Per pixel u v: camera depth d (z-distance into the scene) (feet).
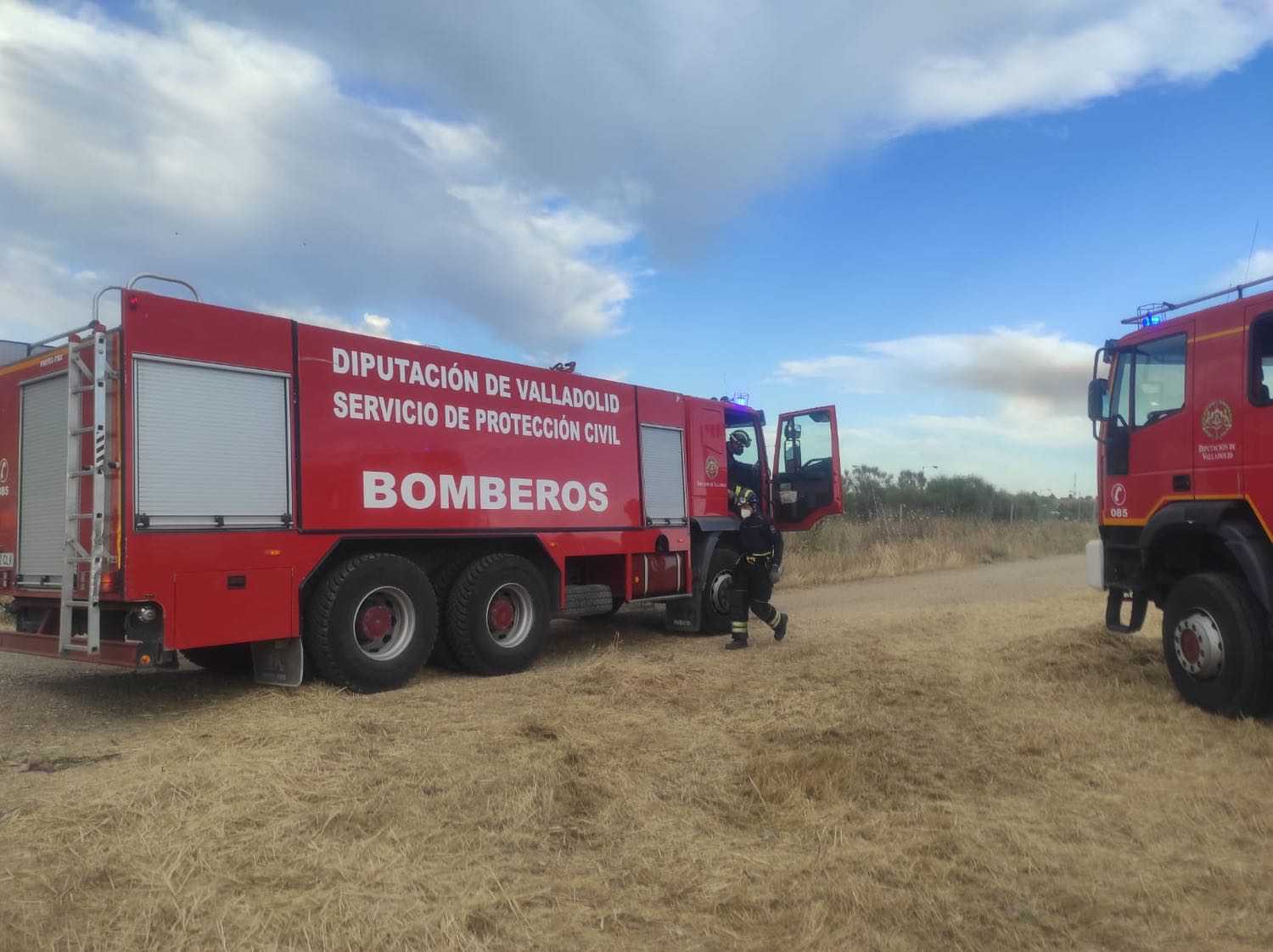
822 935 11.14
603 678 23.85
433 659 28.37
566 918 11.40
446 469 26.16
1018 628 33.22
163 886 11.55
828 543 70.79
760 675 24.67
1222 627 21.30
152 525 19.92
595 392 31.53
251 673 26.86
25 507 23.12
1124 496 24.98
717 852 13.42
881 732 19.01
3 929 10.56
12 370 23.66
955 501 106.83
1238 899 12.25
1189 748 18.89
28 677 26.12
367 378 24.34
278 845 12.73
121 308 19.84
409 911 11.23
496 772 16.03
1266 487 20.40
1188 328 22.85
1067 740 19.11
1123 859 13.47
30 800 14.61
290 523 22.36
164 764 16.11
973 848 13.62
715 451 37.14
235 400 21.57
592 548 30.94
